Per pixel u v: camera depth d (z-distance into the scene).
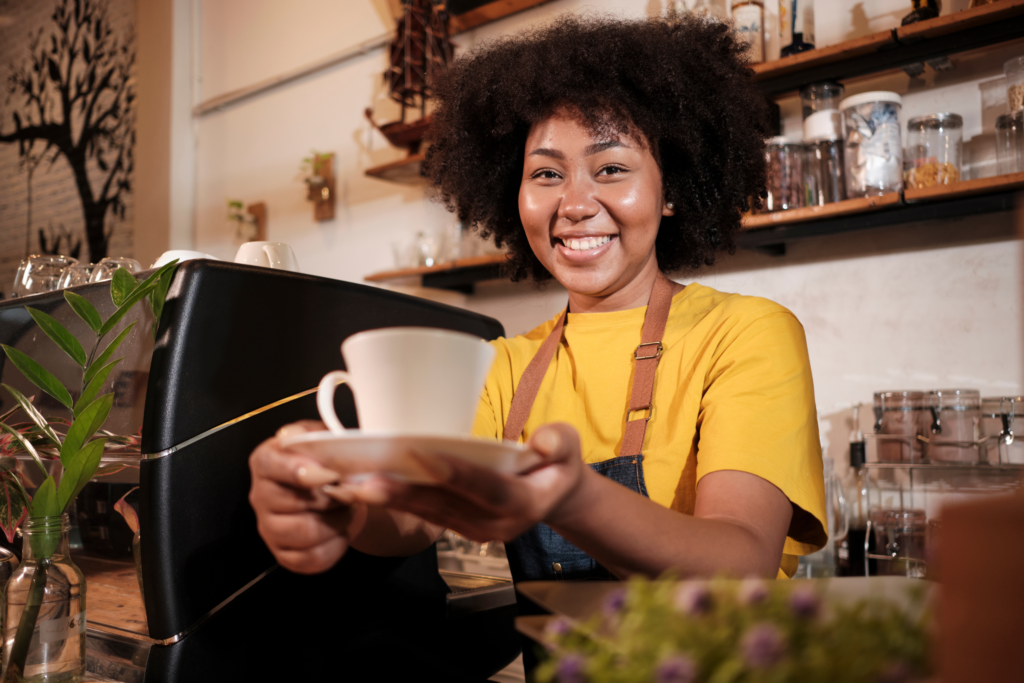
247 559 0.86
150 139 3.84
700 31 1.19
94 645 0.89
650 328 0.99
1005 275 1.79
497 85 1.18
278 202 3.47
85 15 4.23
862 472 1.79
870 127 1.79
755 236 1.95
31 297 1.04
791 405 0.82
